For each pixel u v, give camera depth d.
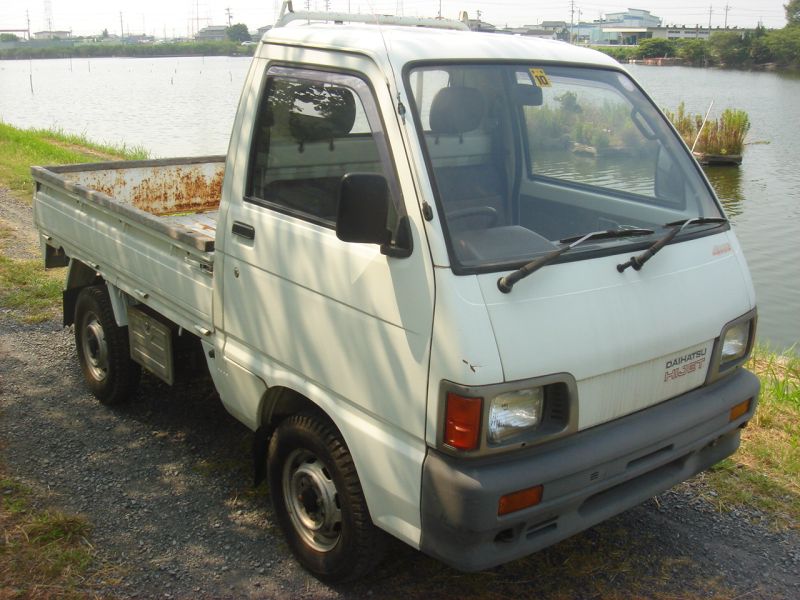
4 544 3.88
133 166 6.09
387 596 3.65
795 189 23.20
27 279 8.05
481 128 3.43
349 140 3.31
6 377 5.87
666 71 64.50
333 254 3.31
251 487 4.52
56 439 4.99
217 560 3.87
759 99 44.44
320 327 3.40
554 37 4.82
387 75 3.17
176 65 110.62
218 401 5.62
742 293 3.71
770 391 6.00
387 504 3.19
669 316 3.33
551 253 2.96
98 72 90.75
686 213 3.88
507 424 2.90
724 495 4.58
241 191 3.87
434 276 2.90
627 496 3.37
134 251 4.75
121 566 3.79
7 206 11.56
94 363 5.54
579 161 3.77
